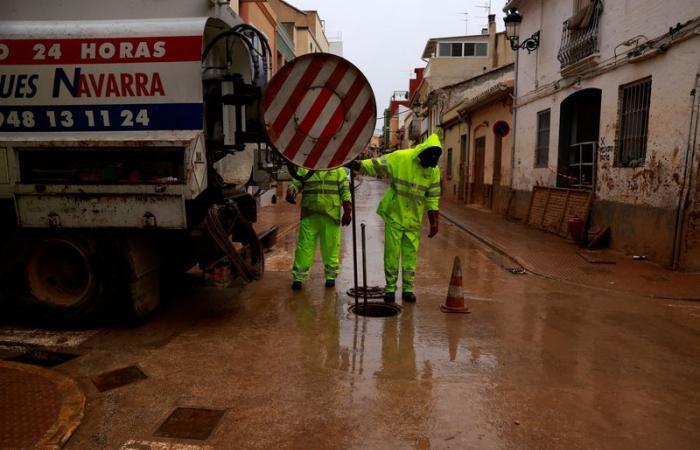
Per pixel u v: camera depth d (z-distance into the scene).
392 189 6.29
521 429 3.44
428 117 36.19
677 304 6.48
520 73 15.26
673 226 8.15
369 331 5.32
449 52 36.94
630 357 4.72
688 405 3.82
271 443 3.22
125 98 4.89
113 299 5.17
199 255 5.57
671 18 8.22
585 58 10.71
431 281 7.57
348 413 3.60
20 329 5.27
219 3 5.31
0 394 3.73
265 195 17.38
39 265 5.28
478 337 5.18
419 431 3.39
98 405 3.69
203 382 4.07
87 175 4.92
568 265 8.57
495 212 17.66
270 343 4.93
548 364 4.53
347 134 5.03
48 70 4.90
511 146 15.92
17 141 4.86
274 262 8.67
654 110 8.68
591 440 3.32
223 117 5.49
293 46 21.58
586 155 11.58
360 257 9.31
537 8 14.03
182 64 4.83
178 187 4.75
